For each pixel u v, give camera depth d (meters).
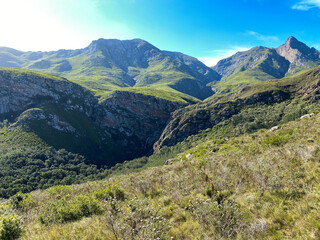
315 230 4.21
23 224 7.45
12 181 74.00
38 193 15.64
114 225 5.81
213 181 8.52
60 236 6.11
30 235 6.48
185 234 5.29
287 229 4.64
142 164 121.12
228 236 4.62
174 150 119.00
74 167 104.38
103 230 5.91
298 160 8.61
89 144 138.38
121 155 150.62
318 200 5.29
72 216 7.77
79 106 156.75
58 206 8.55
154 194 9.30
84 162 117.44
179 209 6.85
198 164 13.41
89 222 6.84
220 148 24.31
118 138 163.25
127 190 11.14
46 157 101.19
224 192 7.33
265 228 4.69
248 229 4.75
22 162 88.81
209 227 5.36
